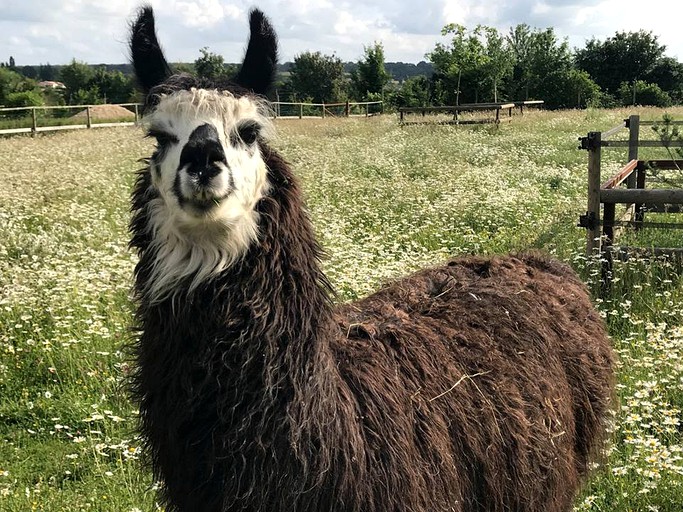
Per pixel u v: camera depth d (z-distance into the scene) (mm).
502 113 15102
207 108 1215
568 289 1923
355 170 6996
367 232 4559
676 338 2717
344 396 1251
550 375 1605
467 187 5848
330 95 27406
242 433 1162
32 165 7195
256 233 1216
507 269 1910
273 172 1293
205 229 1182
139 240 1303
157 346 1230
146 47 1396
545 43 25500
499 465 1436
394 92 24781
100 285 3266
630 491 1918
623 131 10211
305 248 1280
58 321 2982
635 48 31547
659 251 3549
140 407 1314
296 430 1162
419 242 4328
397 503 1238
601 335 1915
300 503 1169
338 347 1353
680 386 2328
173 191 1176
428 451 1318
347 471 1190
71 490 2104
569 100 24766
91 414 2354
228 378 1174
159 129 1235
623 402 2324
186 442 1205
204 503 1214
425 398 1364
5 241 4121
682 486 1932
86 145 9055
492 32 22328
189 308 1192
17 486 2121
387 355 1390
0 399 2617
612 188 3686
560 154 8234
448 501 1332
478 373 1479
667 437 2154
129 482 2062
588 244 3670
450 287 1750
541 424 1532
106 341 2832
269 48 1399
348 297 3145
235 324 1183
